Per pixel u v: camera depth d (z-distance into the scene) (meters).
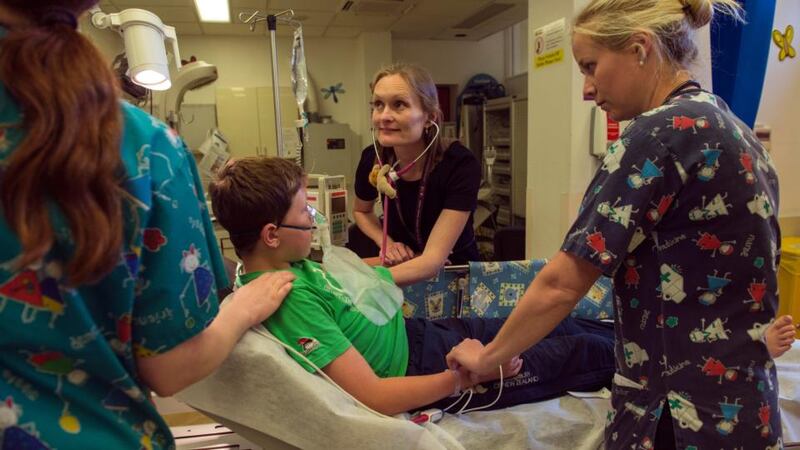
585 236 0.83
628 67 0.86
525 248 3.64
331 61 6.37
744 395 0.80
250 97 5.73
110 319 0.59
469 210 1.62
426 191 1.68
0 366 0.56
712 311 0.81
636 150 0.80
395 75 1.55
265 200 1.12
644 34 0.83
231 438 1.27
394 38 6.40
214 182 1.17
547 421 1.21
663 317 0.84
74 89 0.50
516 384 1.28
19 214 0.49
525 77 6.11
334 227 1.87
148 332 0.62
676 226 0.81
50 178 0.49
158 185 0.60
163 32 1.80
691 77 0.89
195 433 1.28
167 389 0.67
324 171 5.99
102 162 0.52
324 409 0.96
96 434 0.60
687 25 0.85
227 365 0.96
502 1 4.73
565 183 2.89
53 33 0.52
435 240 1.57
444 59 6.61
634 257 0.86
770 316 0.82
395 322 1.33
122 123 0.56
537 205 3.17
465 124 6.09
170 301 0.62
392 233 1.84
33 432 0.57
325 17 5.25
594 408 1.26
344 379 1.08
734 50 2.25
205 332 0.73
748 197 0.79
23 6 0.53
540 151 3.10
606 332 1.58
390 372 1.26
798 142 2.85
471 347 1.13
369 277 1.35
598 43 0.87
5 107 0.51
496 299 1.74
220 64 6.07
